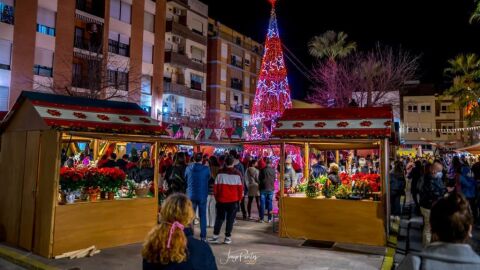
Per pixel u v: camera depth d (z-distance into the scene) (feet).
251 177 38.81
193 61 133.49
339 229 27.55
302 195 30.32
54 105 25.96
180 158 33.17
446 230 7.14
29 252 24.84
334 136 27.94
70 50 89.51
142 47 108.99
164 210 10.05
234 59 159.84
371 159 58.18
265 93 69.77
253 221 37.52
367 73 115.34
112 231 26.20
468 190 34.30
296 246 27.14
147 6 111.24
